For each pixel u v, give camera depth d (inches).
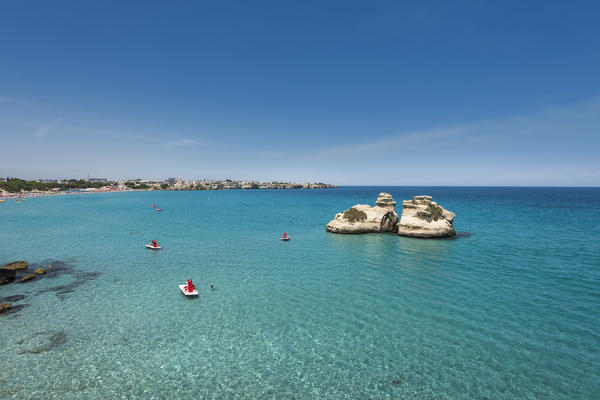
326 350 623.8
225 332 692.1
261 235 1931.6
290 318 762.2
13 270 1027.9
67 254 1398.9
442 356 601.9
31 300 861.8
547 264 1236.5
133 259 1316.4
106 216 3034.0
